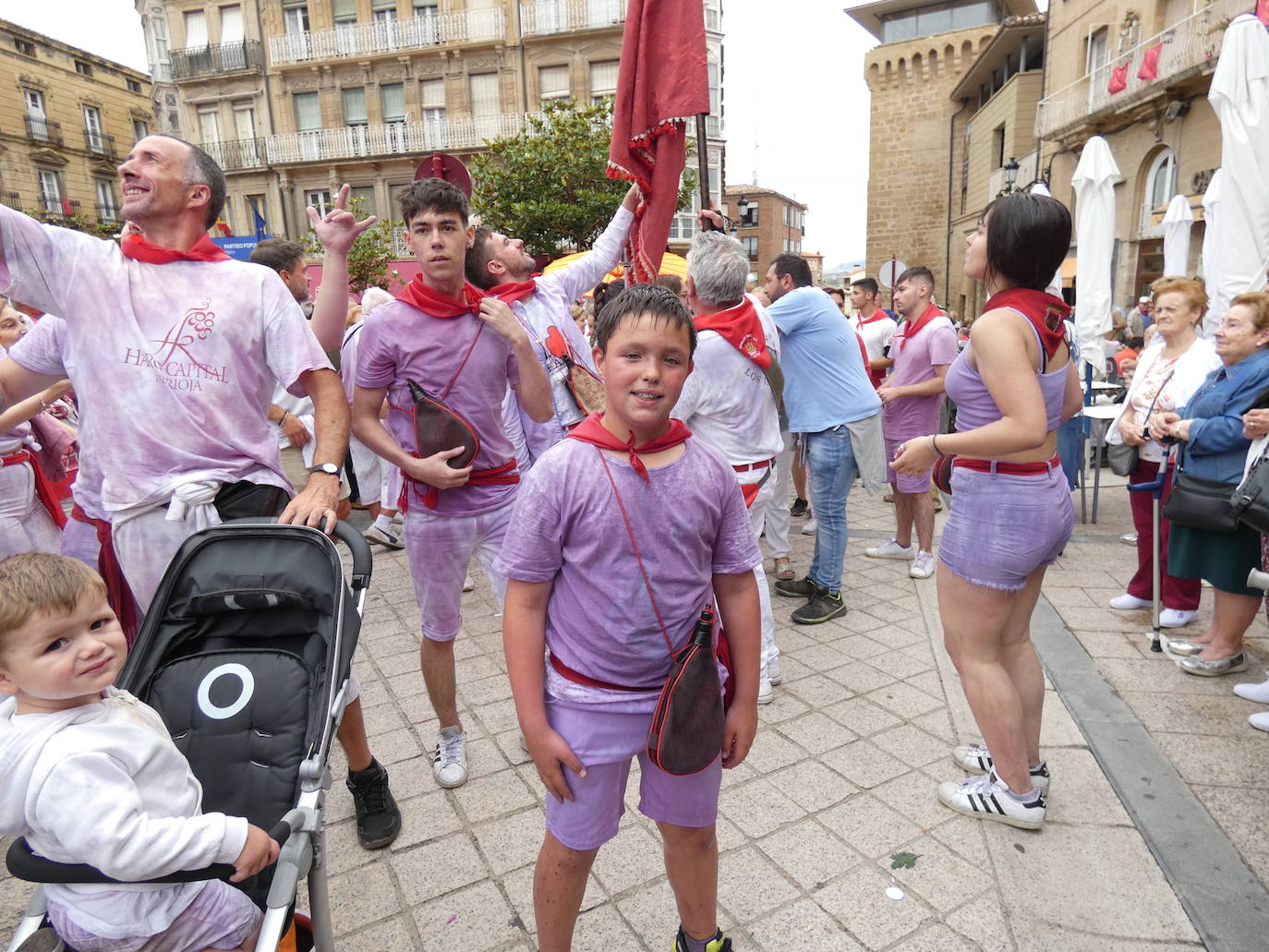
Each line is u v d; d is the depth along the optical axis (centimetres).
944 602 262
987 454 230
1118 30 1905
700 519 166
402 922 228
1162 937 212
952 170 3231
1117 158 1925
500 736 334
